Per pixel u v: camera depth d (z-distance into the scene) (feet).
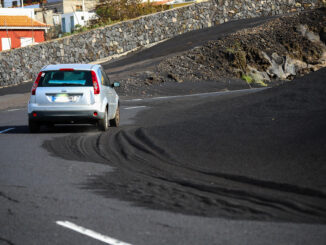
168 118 76.07
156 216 26.18
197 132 48.73
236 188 31.50
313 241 22.26
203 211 27.07
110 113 63.72
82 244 21.94
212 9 269.03
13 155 44.60
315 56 200.03
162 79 167.73
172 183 33.63
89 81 58.59
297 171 33.40
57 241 22.34
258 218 25.79
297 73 193.47
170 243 21.99
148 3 304.50
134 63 201.77
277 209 27.27
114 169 38.17
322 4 274.57
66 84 58.34
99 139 53.31
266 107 54.49
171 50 211.82
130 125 69.77
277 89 70.85
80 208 27.71
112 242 22.16
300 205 27.66
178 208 27.71
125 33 246.88
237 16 272.31
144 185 33.04
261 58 191.83
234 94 126.93
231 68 184.96
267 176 33.14
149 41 252.83
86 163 40.65
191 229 23.98
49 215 26.37
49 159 42.52
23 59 218.18
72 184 33.40
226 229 23.98
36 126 59.88
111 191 31.50
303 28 208.54
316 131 40.73
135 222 25.14
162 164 39.14
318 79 60.59
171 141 46.65
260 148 39.81
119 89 155.74
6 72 212.23
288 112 50.93
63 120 58.08
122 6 287.89
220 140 44.21
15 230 23.88
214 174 35.27
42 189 32.01
